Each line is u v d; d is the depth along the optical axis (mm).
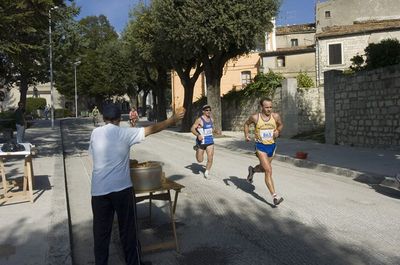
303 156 13805
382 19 43188
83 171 12984
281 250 5609
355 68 18344
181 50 24297
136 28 30828
